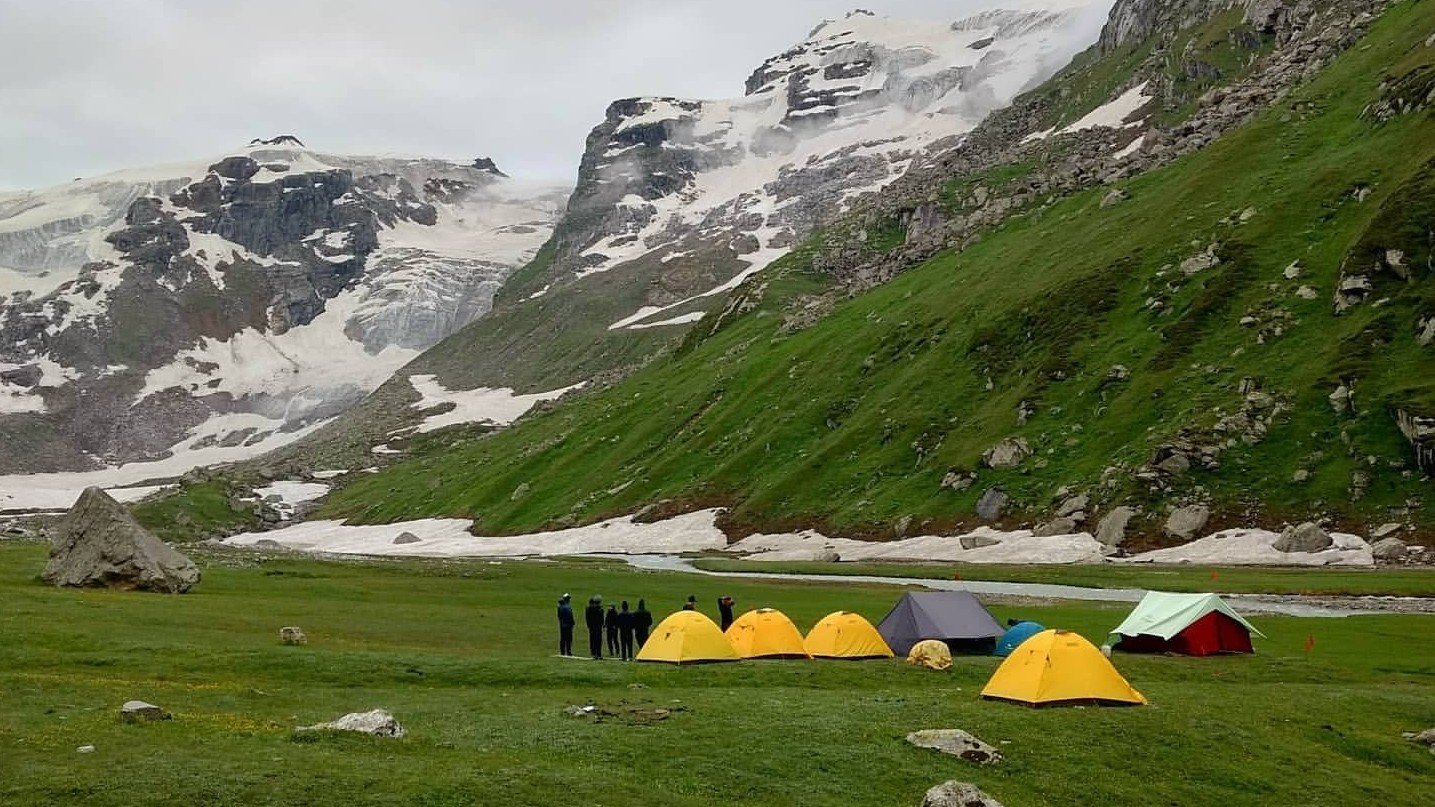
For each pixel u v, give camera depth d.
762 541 162.00
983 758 33.66
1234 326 147.38
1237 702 43.00
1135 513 123.75
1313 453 120.56
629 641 55.50
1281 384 131.12
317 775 27.09
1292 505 116.00
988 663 52.28
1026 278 199.25
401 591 85.75
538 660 48.38
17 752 28.00
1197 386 139.75
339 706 37.31
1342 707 43.25
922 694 43.44
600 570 119.75
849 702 40.19
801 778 30.98
